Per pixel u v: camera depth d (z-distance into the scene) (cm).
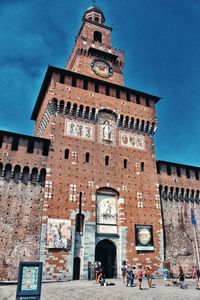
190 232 4712
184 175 5094
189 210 4888
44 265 3419
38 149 4044
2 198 3628
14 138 4006
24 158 3897
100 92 4888
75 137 4331
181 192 4934
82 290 2670
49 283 3238
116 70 5644
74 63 5622
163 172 4903
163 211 4650
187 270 4394
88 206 3956
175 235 4562
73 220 3781
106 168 4344
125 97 5097
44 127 4728
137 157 4700
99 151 4419
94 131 4538
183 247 4528
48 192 3784
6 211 3584
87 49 5475
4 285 3194
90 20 6197
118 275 3828
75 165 4131
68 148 4200
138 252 4022
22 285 1412
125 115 4888
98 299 2247
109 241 4078
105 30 6284
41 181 3912
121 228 4050
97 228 3969
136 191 4412
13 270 3353
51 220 3647
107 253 4222
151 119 5134
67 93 4550
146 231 4197
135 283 3344
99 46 5647
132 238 4059
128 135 4822
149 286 3002
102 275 3244
